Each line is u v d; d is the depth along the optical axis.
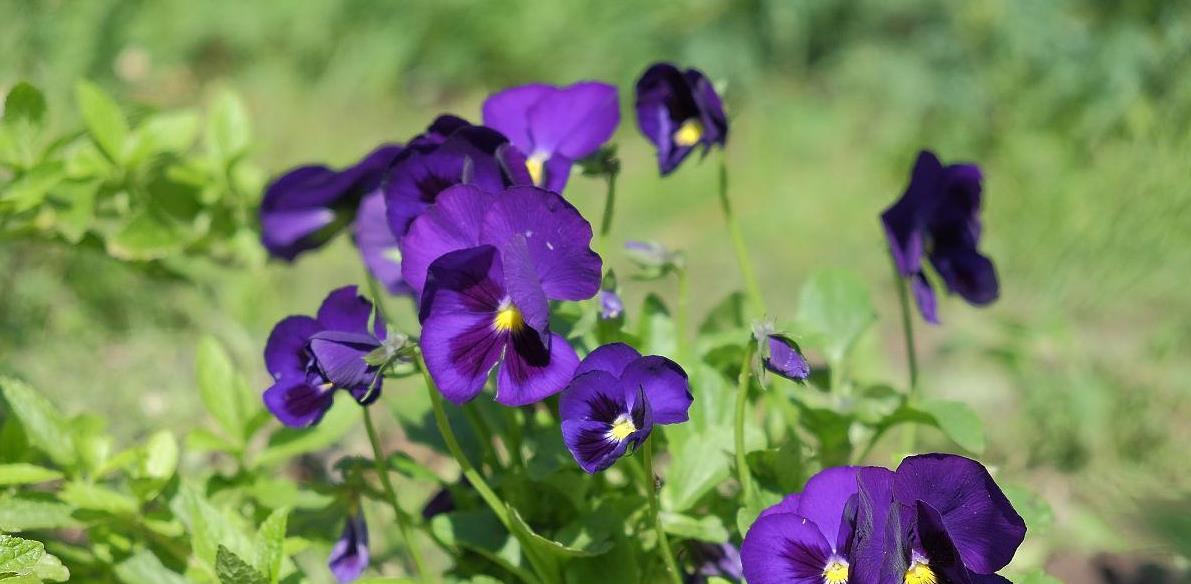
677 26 2.94
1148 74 2.37
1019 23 2.52
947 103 2.53
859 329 1.15
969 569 0.97
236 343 1.55
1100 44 2.43
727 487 1.19
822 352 1.15
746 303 1.16
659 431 1.09
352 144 2.63
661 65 1.08
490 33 3.03
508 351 0.98
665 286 2.00
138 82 2.62
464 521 1.08
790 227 2.23
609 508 1.05
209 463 1.30
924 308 1.08
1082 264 1.93
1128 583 1.19
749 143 2.58
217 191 1.29
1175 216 1.89
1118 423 1.39
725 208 1.12
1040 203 2.15
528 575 1.06
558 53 2.99
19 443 1.11
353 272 2.00
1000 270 2.04
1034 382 1.42
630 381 0.97
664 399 0.97
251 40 3.01
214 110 1.31
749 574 0.97
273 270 1.86
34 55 2.18
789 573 0.96
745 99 2.75
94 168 1.21
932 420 1.07
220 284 1.64
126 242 1.23
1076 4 2.55
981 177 1.08
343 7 3.03
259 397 1.41
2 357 1.42
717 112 1.08
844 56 2.74
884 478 0.96
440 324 0.98
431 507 1.14
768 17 2.84
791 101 2.69
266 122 2.68
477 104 2.90
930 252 1.10
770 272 2.07
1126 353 1.61
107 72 2.37
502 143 1.02
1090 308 1.86
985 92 2.50
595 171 1.08
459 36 3.04
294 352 1.03
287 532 1.12
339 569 1.08
